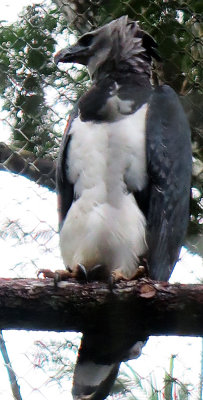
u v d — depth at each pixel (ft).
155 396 23.35
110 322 20.71
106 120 23.86
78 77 27.89
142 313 20.43
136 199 23.49
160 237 23.98
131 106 24.27
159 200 23.93
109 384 21.67
